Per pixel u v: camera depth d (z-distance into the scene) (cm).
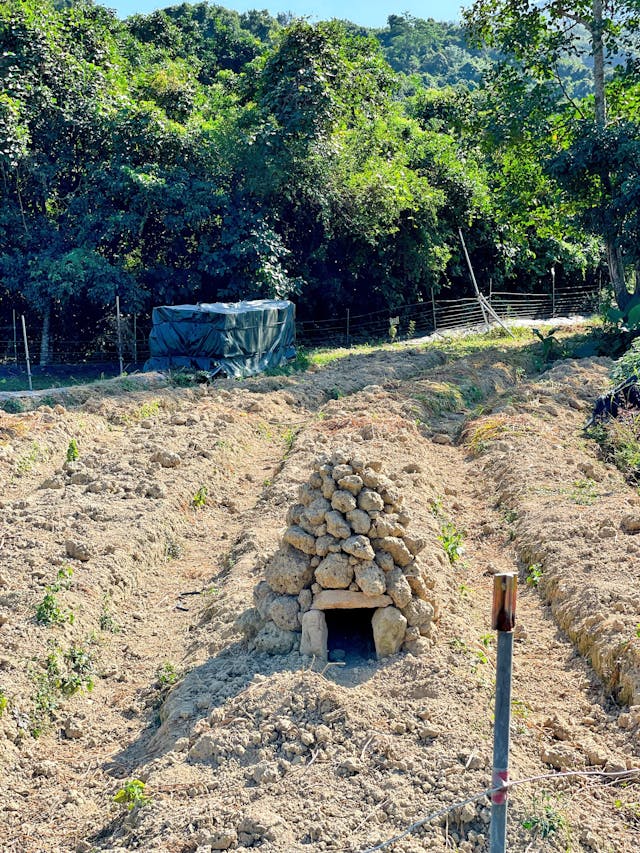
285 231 3206
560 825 589
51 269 2477
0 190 2627
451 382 2059
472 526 1202
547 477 1296
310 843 578
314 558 805
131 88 3052
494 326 3366
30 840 638
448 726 687
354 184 3131
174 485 1310
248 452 1606
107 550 1070
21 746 758
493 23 2819
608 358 2448
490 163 3025
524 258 3909
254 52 4988
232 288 2811
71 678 845
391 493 821
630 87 2725
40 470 1441
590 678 791
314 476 827
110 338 2805
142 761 716
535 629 897
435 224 3359
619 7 2612
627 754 679
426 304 3609
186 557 1170
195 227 2778
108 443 1572
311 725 687
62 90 2638
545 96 2712
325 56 2948
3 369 2567
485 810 599
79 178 2814
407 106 5044
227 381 2158
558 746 677
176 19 5031
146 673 877
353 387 2119
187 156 2831
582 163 2512
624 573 933
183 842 581
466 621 881
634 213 2484
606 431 1551
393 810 600
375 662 778
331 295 3247
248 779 642
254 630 827
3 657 829
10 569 998
